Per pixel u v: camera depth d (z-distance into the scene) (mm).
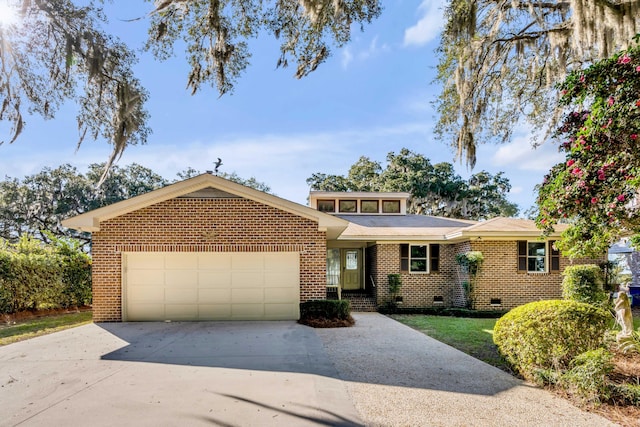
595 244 5480
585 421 4180
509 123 12266
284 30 8016
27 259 12945
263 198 10867
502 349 6254
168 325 10047
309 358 6711
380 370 6012
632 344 6402
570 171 4988
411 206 32781
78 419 4242
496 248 13922
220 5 7797
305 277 10961
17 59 7297
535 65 10141
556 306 5785
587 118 5109
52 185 29719
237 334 8820
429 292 15125
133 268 10766
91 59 6957
